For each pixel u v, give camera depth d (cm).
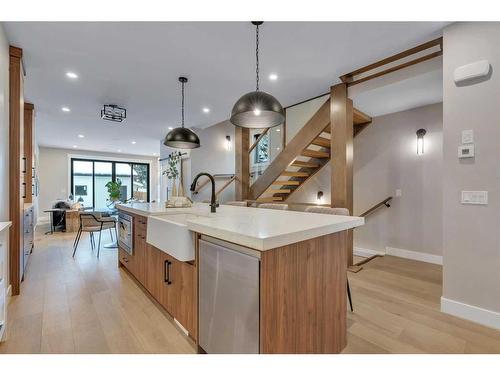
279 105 226
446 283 229
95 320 214
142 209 269
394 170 423
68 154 920
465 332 199
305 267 146
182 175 693
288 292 136
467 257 217
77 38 252
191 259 174
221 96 412
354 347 181
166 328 202
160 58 292
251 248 129
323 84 361
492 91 204
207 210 262
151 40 256
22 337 189
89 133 671
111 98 419
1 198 230
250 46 268
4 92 240
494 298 204
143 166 1098
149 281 254
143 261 270
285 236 126
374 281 309
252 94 221
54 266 359
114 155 1018
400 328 206
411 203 406
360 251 456
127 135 698
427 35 245
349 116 354
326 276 163
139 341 185
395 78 308
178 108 471
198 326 170
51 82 355
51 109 474
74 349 176
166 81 354
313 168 511
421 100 371
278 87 373
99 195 995
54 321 212
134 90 386
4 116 241
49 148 885
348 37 251
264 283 125
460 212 220
